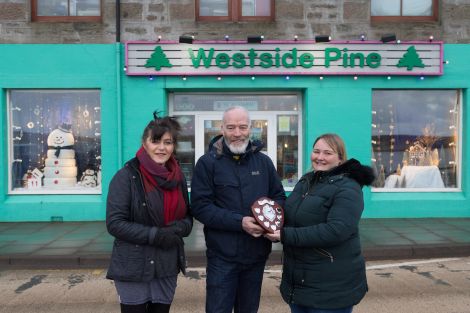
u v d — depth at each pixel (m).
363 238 7.14
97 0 9.02
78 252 6.34
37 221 8.80
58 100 9.11
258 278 3.06
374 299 4.65
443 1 8.99
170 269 2.70
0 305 4.55
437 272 5.68
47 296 4.84
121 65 8.77
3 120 8.81
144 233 2.56
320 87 8.89
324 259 2.54
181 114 9.34
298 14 8.91
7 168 8.94
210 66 8.73
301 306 2.67
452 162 9.42
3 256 6.12
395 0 9.27
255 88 8.93
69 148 9.14
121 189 2.63
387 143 9.33
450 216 9.11
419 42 8.82
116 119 8.82
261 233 2.75
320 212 2.58
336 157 2.71
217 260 2.94
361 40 8.83
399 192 9.25
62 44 8.73
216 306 2.93
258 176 3.01
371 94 9.01
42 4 9.00
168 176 2.69
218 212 2.85
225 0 9.16
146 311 2.73
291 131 9.41
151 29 8.83
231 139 2.95
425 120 9.37
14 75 8.72
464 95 9.19
